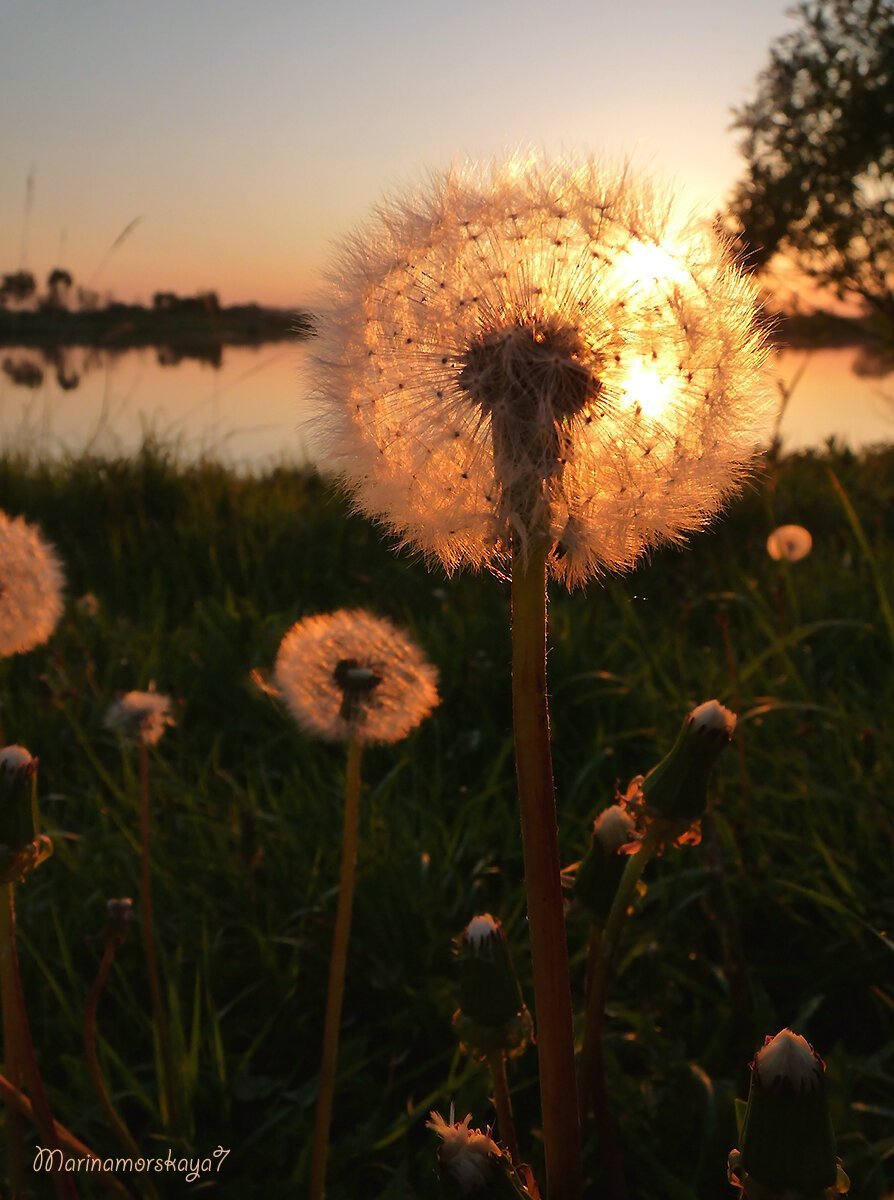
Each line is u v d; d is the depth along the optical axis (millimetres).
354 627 1986
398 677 1889
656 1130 2135
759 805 3148
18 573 1958
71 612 5102
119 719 2232
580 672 4043
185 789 3426
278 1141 2246
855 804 2994
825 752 3328
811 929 2738
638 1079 2301
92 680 4301
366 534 6324
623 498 1072
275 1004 2621
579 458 1090
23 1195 1689
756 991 2586
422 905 2816
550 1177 1114
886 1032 2484
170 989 2381
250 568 6051
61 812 3555
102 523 7336
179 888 2979
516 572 1053
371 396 1182
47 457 8547
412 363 1143
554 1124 1102
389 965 2703
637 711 3791
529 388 1044
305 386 1221
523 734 1054
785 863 3002
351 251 1247
